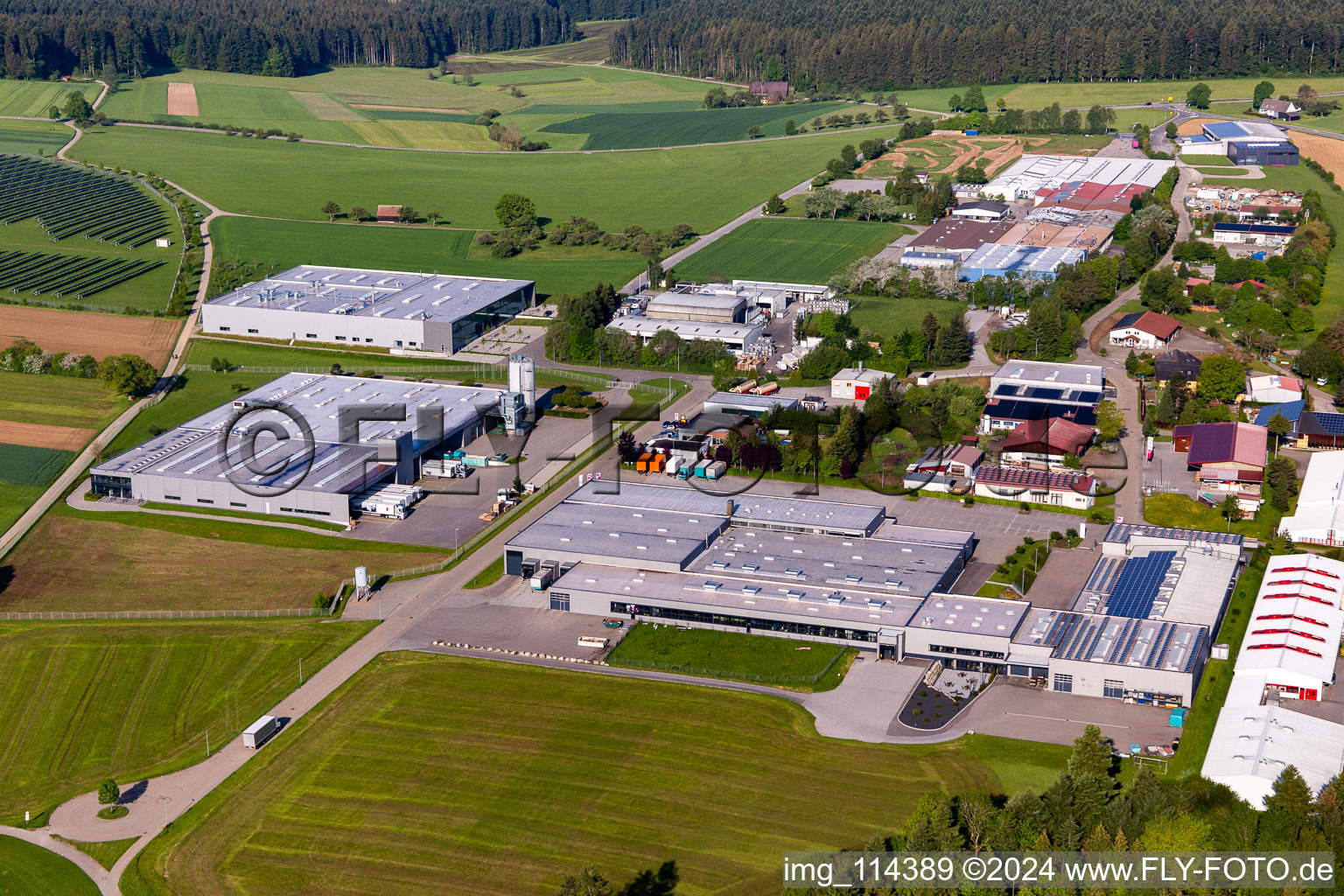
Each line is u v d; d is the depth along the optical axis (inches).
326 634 7076.8
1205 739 5880.9
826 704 6294.3
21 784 5900.6
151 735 6225.4
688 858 5182.1
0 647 7027.6
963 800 5113.2
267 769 5876.0
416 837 5359.3
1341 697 6176.2
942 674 6579.7
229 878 5162.4
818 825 5369.1
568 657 6786.4
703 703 6323.8
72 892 5142.7
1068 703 6264.8
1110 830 4931.1
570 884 4773.6
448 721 6200.8
